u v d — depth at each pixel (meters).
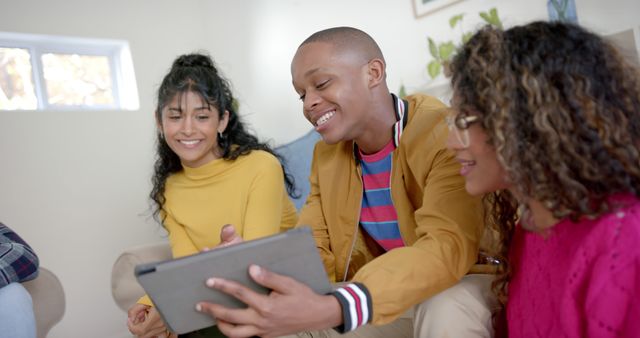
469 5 2.21
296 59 1.26
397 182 1.27
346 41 1.23
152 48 3.08
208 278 0.77
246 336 0.80
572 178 0.70
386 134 1.30
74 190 2.73
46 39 2.77
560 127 0.70
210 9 3.30
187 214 1.63
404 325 1.22
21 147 2.60
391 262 0.96
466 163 0.87
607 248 0.69
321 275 0.84
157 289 0.75
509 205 1.01
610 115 0.69
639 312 0.65
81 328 2.70
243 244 0.75
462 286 1.03
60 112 2.72
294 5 2.91
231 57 3.24
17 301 1.37
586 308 0.70
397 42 2.51
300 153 2.48
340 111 1.23
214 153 1.62
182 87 1.51
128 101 3.04
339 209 1.42
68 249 2.70
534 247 0.87
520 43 0.76
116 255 2.84
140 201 2.94
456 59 0.85
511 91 0.74
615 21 1.85
